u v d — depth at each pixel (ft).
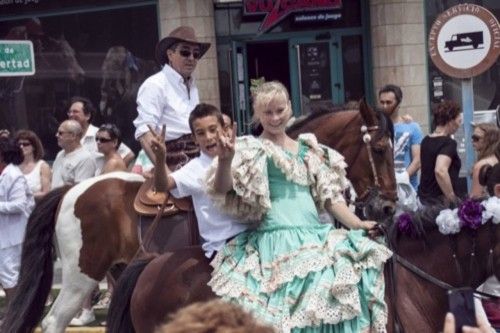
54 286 36.81
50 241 25.25
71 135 32.53
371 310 16.43
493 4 46.68
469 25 29.81
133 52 48.47
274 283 16.76
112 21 48.67
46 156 50.65
